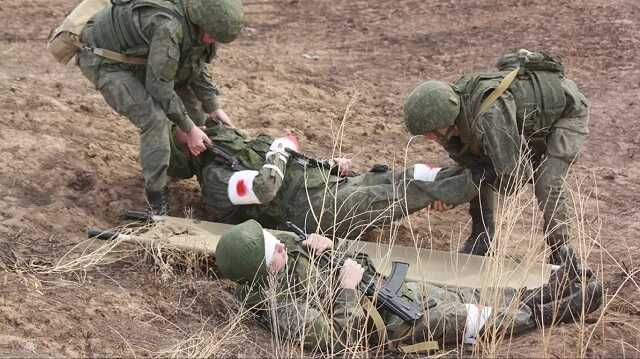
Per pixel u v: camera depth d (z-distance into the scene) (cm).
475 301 892
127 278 930
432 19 2194
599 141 1466
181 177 1120
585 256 884
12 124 1249
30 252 952
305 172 1048
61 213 1041
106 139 1283
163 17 998
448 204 996
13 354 738
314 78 1766
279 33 2100
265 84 1664
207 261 970
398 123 1552
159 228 1009
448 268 980
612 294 970
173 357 785
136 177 1184
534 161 986
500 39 2016
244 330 870
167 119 1061
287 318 846
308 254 883
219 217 1089
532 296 880
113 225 1059
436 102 928
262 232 857
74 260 940
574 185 1279
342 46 2008
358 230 1033
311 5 2342
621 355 835
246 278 861
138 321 849
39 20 2028
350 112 1576
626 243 1103
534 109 945
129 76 1047
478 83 944
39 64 1653
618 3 2192
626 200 1247
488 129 927
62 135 1249
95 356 773
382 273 885
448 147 984
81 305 849
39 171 1130
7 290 848
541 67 964
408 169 1023
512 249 1044
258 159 1071
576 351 833
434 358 830
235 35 1013
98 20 1059
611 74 1769
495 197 1048
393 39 2055
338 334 841
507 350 844
